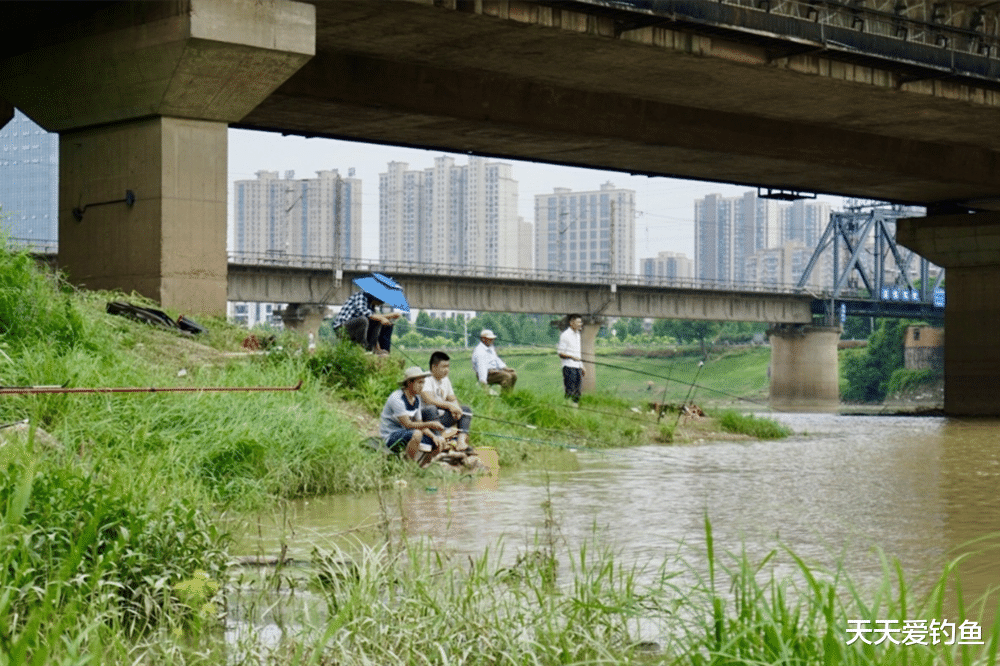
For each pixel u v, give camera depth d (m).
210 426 10.66
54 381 10.78
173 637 5.18
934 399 116.50
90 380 10.96
